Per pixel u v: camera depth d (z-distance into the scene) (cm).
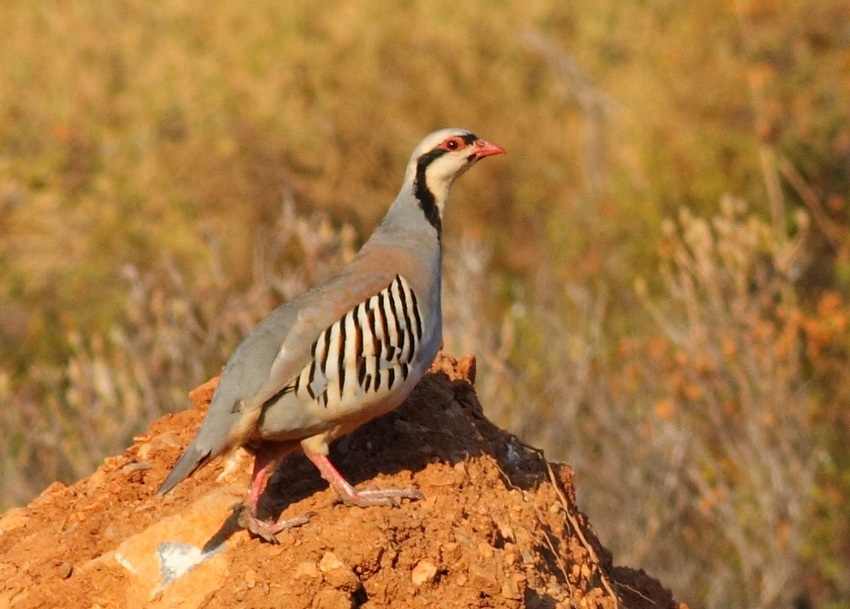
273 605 882
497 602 916
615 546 1811
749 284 2170
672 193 2806
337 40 3148
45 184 2952
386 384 962
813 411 2181
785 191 2759
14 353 2509
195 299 1980
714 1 3173
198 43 3228
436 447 1015
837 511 2095
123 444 1750
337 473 960
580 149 3052
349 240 1967
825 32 3033
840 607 2038
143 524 967
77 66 3162
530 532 996
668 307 2217
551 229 2859
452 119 3114
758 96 2889
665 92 3011
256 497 938
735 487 1997
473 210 2995
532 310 2262
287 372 930
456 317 1931
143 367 1777
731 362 1948
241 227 2822
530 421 1847
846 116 2825
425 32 3192
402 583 908
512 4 3344
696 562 1900
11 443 1880
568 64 3241
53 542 1002
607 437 1862
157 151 2955
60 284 2666
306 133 2986
